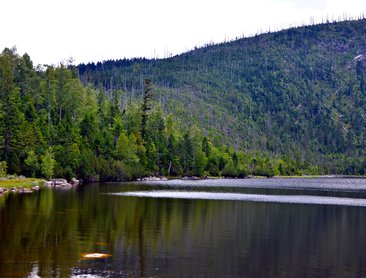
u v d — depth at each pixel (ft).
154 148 542.57
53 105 482.28
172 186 394.52
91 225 151.12
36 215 168.14
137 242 127.03
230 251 120.37
